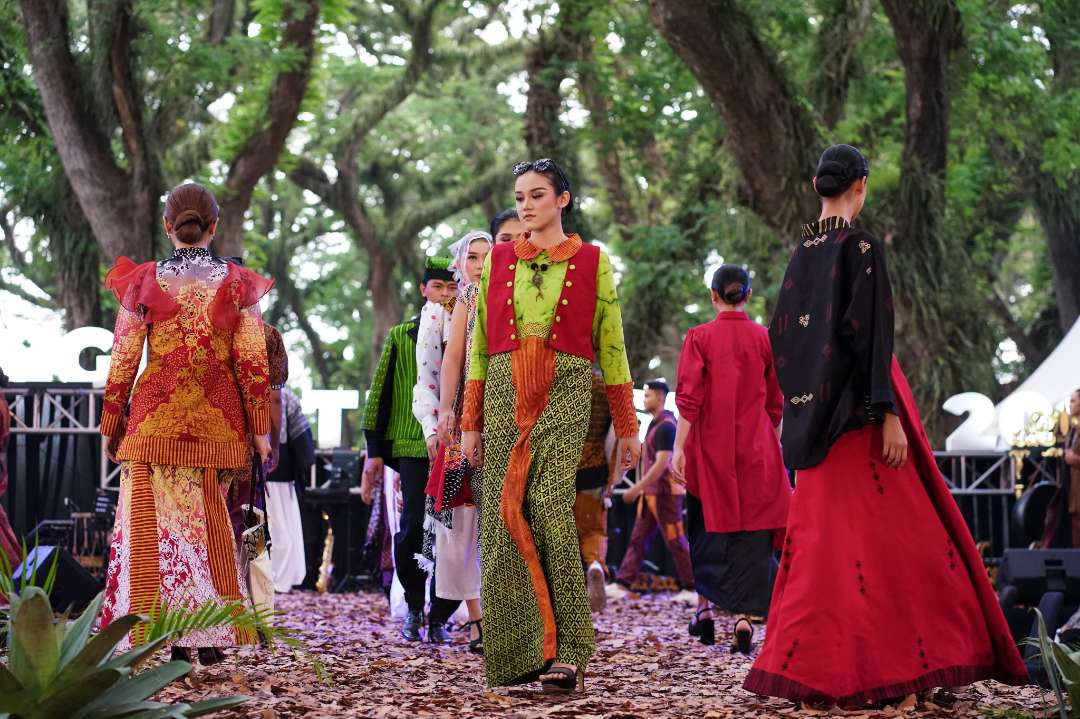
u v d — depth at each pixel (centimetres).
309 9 2133
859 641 457
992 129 2255
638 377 2389
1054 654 414
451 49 3061
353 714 451
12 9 2031
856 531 465
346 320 3884
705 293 2384
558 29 2289
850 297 480
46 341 1330
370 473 711
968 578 468
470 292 593
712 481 671
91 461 1337
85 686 351
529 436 498
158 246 2031
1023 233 2917
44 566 673
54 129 1988
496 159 3341
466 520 651
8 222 2962
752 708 470
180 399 530
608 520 1334
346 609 1009
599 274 512
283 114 2194
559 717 447
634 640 754
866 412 470
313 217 3600
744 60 1708
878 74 2234
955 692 496
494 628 500
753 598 662
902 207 1834
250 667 557
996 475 1430
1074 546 1071
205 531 531
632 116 2327
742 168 1794
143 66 2030
